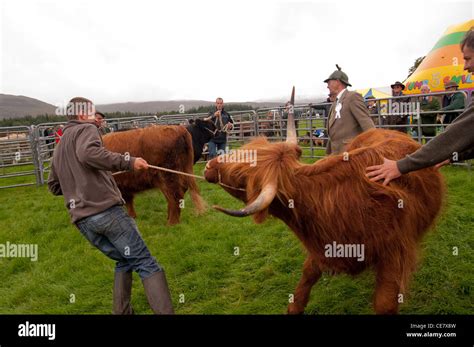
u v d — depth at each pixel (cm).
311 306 357
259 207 236
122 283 337
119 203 321
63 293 424
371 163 276
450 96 841
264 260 454
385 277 277
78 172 308
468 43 257
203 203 651
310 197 268
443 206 331
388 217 267
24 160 1522
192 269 458
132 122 1412
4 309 408
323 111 1119
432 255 412
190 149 636
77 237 595
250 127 1377
